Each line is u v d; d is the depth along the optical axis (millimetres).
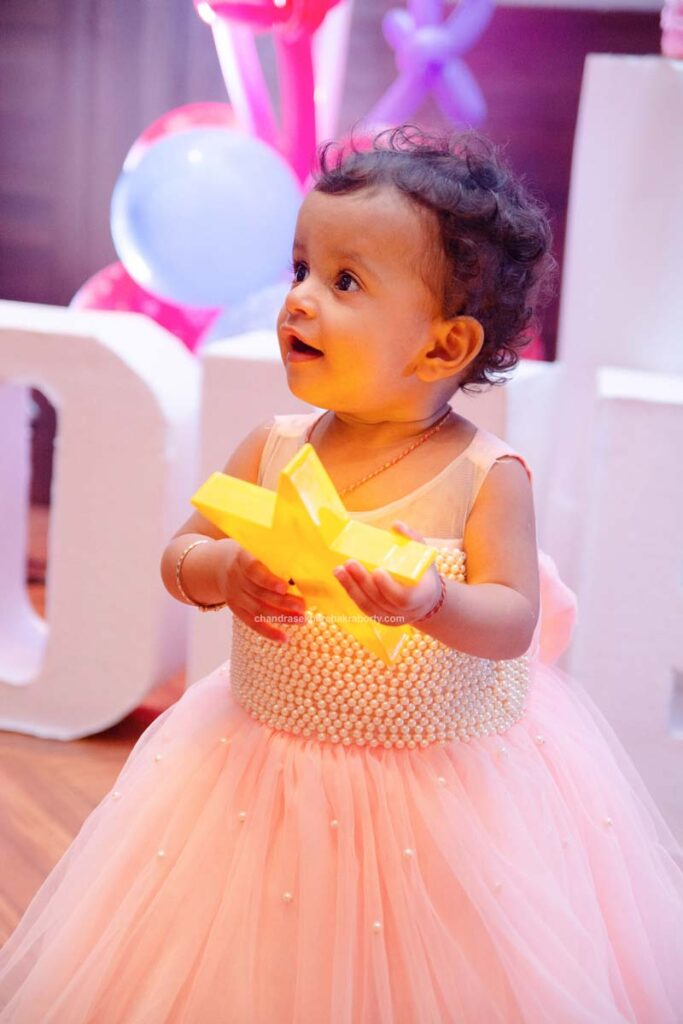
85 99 3498
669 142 1981
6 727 2143
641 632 1775
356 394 1037
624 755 1318
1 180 3629
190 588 1079
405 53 2859
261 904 1010
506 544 1056
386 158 1053
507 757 1093
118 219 2441
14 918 1514
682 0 1999
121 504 2021
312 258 1035
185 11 3375
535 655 1185
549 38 3225
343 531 899
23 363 2027
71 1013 1018
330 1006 973
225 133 2430
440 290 1033
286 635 1004
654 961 1141
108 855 1098
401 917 994
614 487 1750
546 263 1127
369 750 1050
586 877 1099
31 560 3146
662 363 2064
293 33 2545
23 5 3459
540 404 1999
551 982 997
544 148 3283
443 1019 986
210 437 1914
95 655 2080
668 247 2016
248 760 1070
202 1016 987
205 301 2502
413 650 1039
